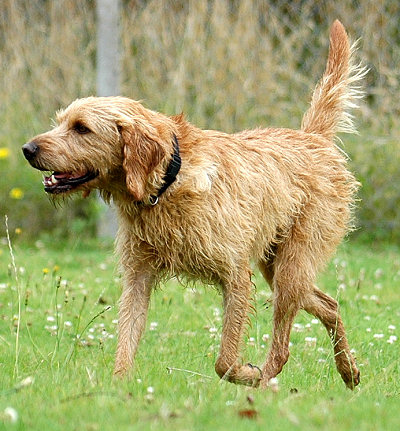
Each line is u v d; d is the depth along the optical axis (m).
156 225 7.67
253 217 8.15
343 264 12.80
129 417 5.74
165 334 9.63
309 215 8.82
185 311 10.79
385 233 15.47
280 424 5.51
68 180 7.66
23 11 16.22
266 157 8.52
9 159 16.12
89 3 16.30
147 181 7.50
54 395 6.50
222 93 15.71
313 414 5.77
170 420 5.62
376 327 10.22
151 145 7.48
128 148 7.46
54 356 7.99
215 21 15.66
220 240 7.77
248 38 15.63
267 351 8.84
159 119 7.73
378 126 15.47
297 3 15.68
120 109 7.60
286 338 8.58
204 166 7.73
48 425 5.59
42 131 16.05
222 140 8.23
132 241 7.89
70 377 7.21
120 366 7.65
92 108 7.58
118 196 7.83
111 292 11.50
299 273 8.73
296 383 7.80
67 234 15.93
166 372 7.71
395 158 15.46
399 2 15.48
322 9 15.62
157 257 7.88
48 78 16.19
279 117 15.62
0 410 5.99
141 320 7.99
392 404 6.45
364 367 8.77
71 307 10.52
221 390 6.78
